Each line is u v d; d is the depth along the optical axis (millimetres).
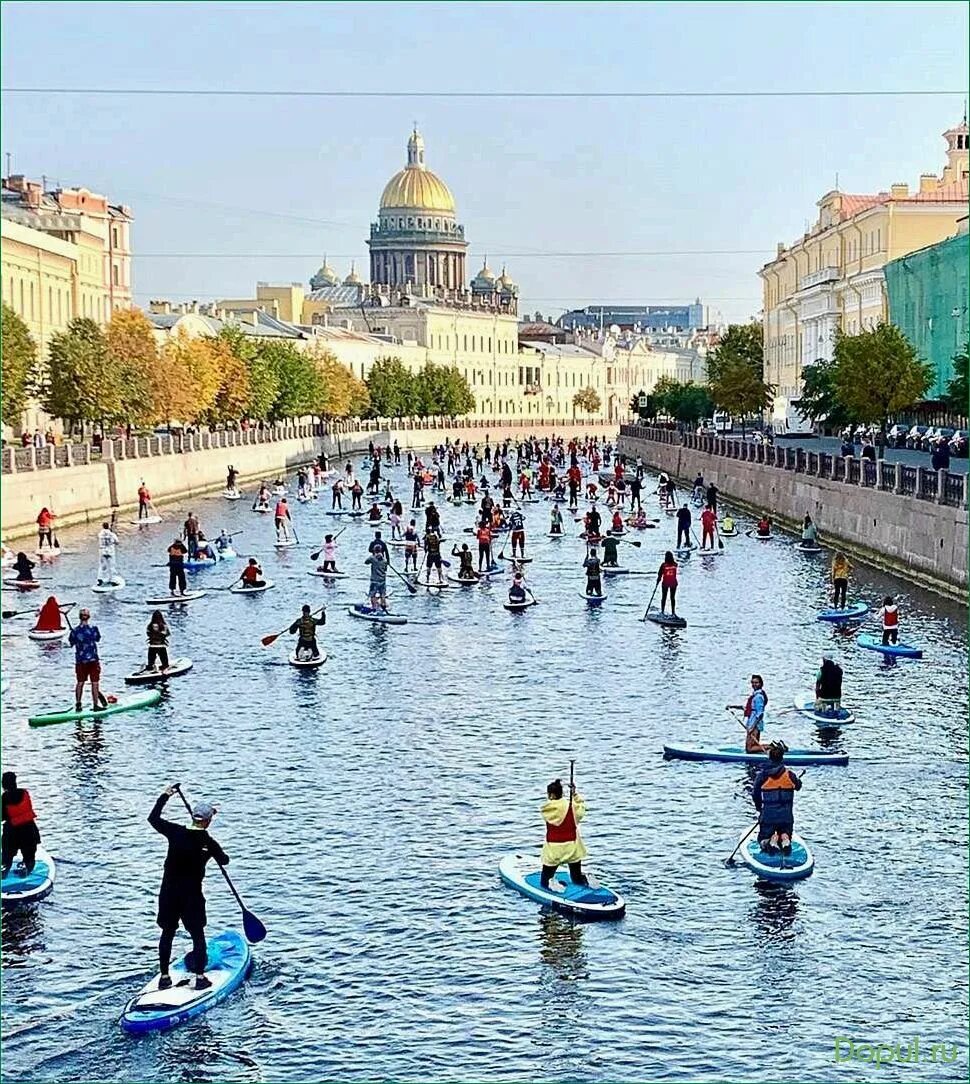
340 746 40906
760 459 109875
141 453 116188
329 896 30125
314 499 124625
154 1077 23781
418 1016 25422
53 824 34500
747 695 46656
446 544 90250
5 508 86812
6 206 147500
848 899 29797
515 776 37969
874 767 38438
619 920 28891
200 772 38531
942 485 66062
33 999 26062
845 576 62094
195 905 26219
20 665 51906
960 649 53188
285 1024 25203
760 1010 25562
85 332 116000
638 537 93125
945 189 141250
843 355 99938
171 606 64938
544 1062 24016
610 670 50781
